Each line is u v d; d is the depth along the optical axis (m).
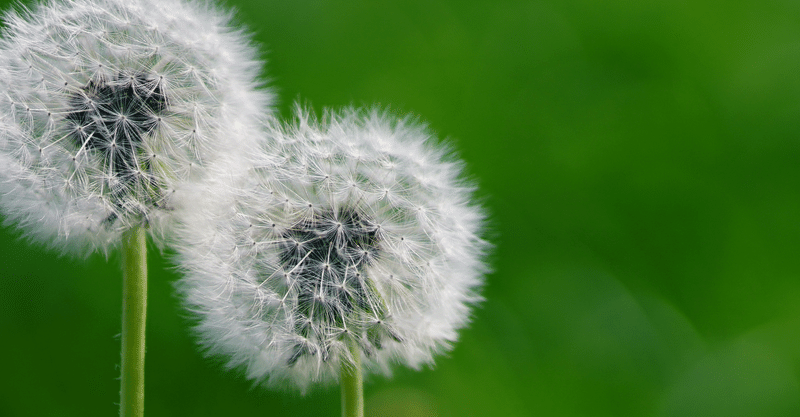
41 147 0.34
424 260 0.34
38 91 0.34
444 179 0.35
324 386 0.34
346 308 0.34
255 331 0.34
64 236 0.34
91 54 0.34
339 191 0.34
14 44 0.35
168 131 0.34
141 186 0.34
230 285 0.34
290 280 0.34
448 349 0.35
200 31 0.35
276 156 0.35
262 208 0.34
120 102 0.34
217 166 0.35
